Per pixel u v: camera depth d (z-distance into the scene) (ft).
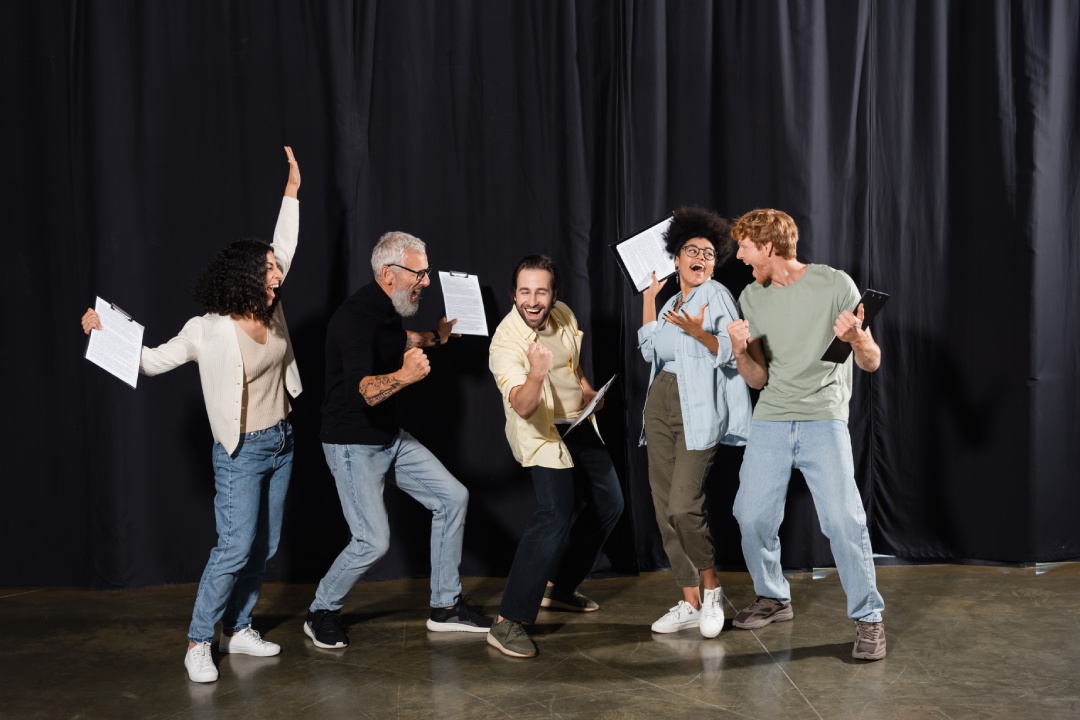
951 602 11.25
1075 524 12.73
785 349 9.74
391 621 11.00
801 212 12.28
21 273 12.18
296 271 12.24
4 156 12.08
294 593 12.10
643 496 12.73
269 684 9.20
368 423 9.97
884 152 12.61
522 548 9.77
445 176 12.39
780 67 12.19
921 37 12.47
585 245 12.35
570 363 10.61
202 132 12.08
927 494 12.80
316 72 12.12
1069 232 12.55
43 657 9.96
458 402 12.55
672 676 9.23
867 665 9.38
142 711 8.61
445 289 11.45
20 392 12.25
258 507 9.48
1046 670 9.19
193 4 11.98
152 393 12.13
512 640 9.82
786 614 10.73
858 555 9.46
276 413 9.62
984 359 12.55
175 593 12.04
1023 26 12.17
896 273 12.69
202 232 12.15
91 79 11.62
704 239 10.38
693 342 10.02
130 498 12.06
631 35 12.32
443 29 12.30
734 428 10.19
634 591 11.98
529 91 12.33
